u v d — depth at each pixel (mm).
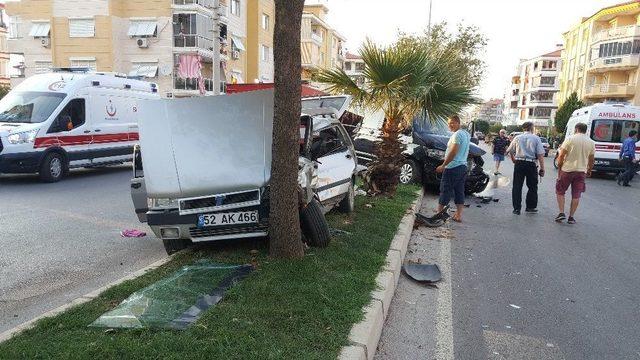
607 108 18031
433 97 8680
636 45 45438
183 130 4863
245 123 4879
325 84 9203
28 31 31969
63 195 9602
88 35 31109
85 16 30969
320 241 5254
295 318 3457
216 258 4910
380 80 8562
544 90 84875
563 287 5188
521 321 4266
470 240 7137
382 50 8547
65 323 3316
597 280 5457
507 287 5133
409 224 7148
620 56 46375
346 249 5266
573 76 57812
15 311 4000
